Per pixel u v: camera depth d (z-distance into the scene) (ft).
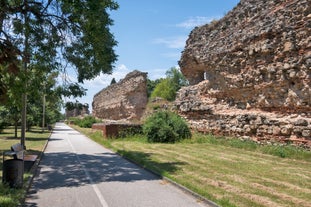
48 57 45.21
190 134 77.51
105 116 203.92
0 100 33.76
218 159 48.32
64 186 33.06
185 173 37.91
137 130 91.04
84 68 48.60
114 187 32.48
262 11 62.08
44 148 71.00
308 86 48.85
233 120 66.39
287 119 52.13
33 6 40.78
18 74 33.47
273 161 45.78
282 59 54.13
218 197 27.09
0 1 35.24
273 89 56.44
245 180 33.83
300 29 50.78
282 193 28.58
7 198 25.66
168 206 25.58
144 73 157.89
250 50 61.26
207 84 78.74
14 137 101.45
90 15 40.42
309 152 46.52
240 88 65.67
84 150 68.80
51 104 161.89
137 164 47.24
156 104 149.18
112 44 49.29
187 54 88.17
